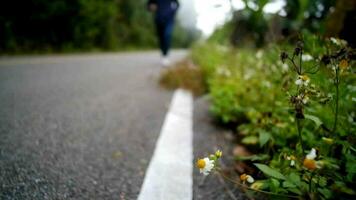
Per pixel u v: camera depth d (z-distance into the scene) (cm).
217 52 540
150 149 167
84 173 133
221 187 129
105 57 843
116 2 1429
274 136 152
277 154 131
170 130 203
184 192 124
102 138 179
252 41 418
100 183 126
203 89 366
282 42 199
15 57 607
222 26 504
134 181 130
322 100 112
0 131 172
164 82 381
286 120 155
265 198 119
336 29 208
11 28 729
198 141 184
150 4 618
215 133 203
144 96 310
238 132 203
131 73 486
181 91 353
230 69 339
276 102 179
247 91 222
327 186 102
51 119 205
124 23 1656
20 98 257
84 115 223
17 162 136
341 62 109
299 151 117
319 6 279
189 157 159
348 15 200
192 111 262
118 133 190
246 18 387
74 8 898
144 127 206
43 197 111
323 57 115
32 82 338
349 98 129
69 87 325
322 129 130
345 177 102
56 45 899
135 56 1004
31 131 178
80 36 993
